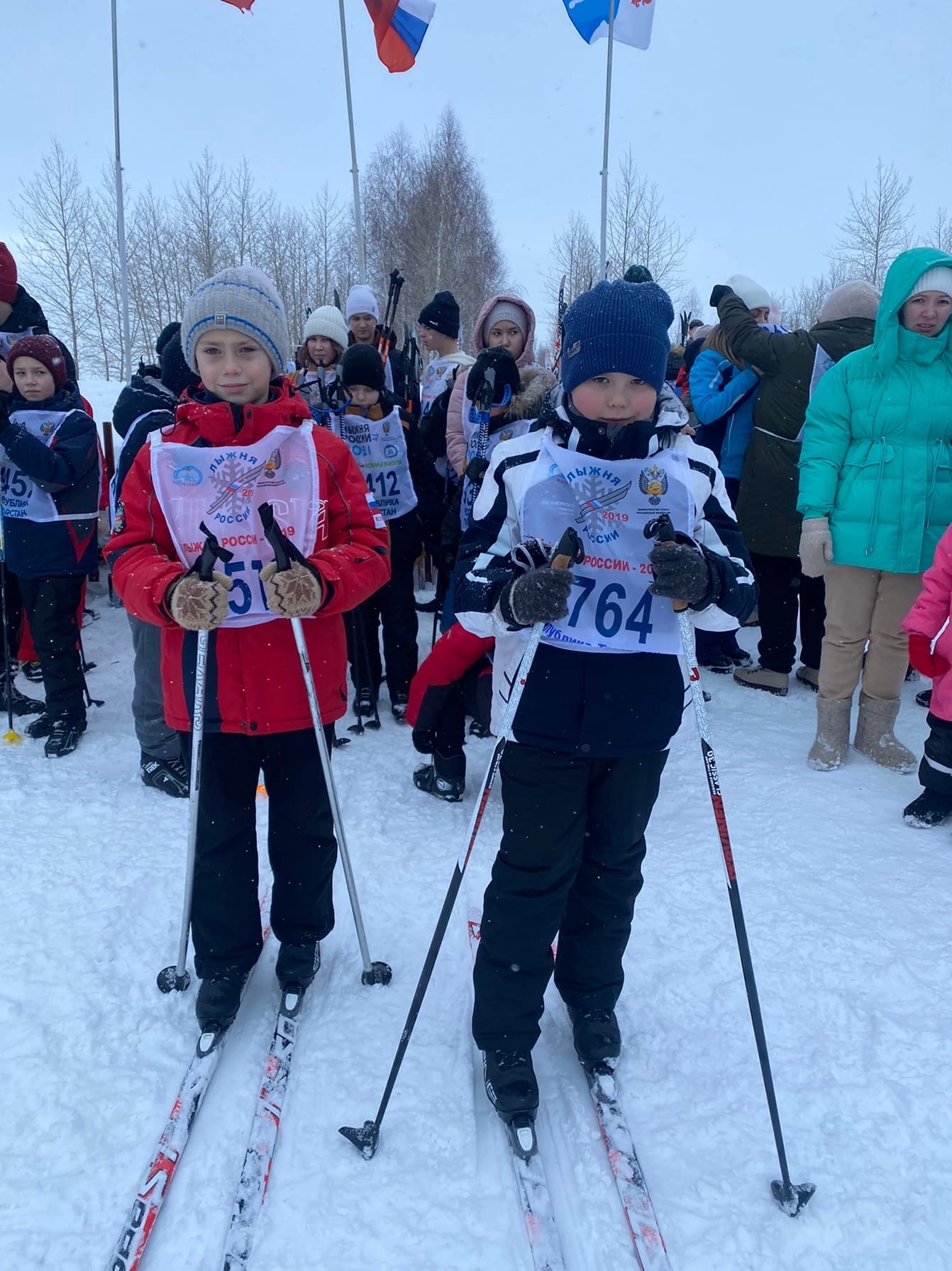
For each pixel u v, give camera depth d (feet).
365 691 13.42
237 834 6.72
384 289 83.25
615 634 5.73
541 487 5.77
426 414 15.12
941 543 9.71
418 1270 4.95
